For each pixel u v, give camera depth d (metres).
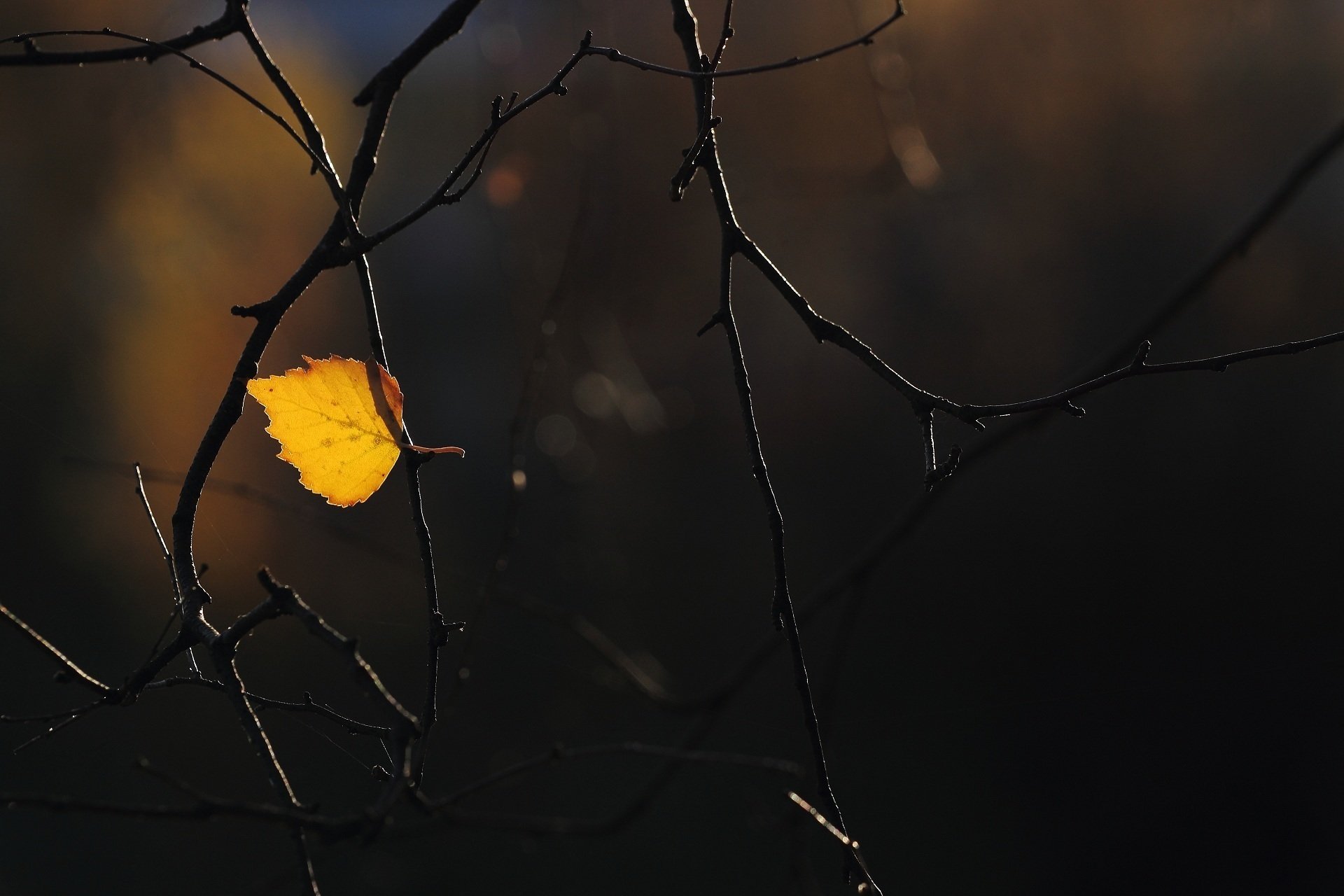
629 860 5.05
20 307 6.86
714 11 4.64
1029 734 5.76
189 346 7.27
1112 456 7.54
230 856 4.63
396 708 0.80
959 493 7.65
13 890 4.36
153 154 6.38
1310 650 5.87
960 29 5.46
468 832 4.98
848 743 5.88
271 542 5.02
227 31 1.20
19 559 5.51
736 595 7.26
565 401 4.88
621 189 4.25
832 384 9.11
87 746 4.62
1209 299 7.89
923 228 8.62
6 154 7.17
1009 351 8.80
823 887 4.97
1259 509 6.83
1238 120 8.09
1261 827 4.97
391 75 1.19
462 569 6.52
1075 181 8.40
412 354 9.38
